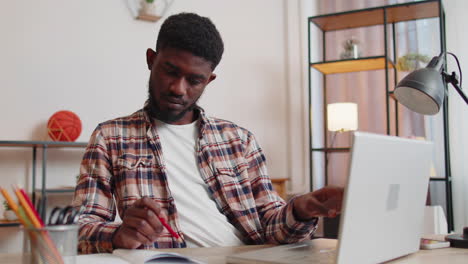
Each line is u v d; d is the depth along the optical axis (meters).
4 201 2.47
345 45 3.29
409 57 3.08
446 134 2.88
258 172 1.40
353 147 0.69
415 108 1.29
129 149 1.26
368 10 3.12
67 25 2.82
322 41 3.70
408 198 0.88
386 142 0.77
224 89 3.40
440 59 1.26
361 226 0.74
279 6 3.72
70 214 0.67
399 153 0.81
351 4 3.59
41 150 2.69
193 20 1.24
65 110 2.72
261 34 3.61
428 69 1.23
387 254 0.83
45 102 2.73
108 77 2.93
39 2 2.74
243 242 1.30
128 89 3.00
